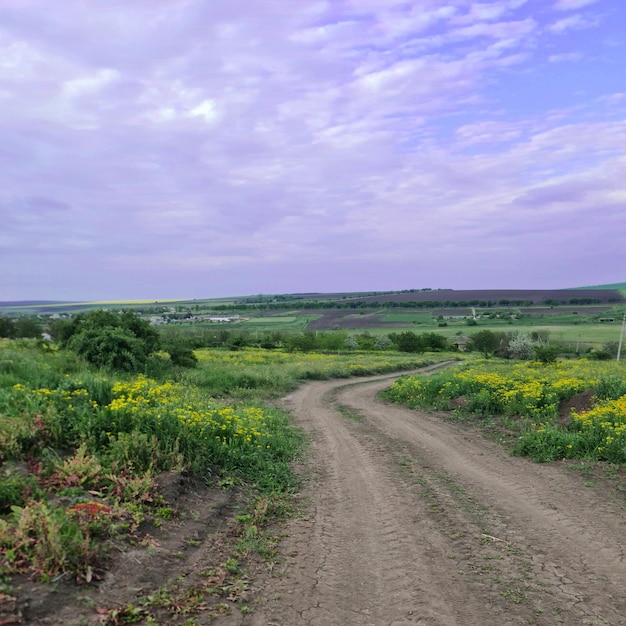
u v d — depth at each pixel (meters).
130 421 7.60
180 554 4.83
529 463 9.53
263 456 9.27
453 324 157.88
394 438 12.41
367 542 5.69
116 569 4.19
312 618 3.99
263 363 39.28
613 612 4.12
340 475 8.87
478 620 3.99
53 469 5.65
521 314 182.88
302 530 6.06
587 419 10.98
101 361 20.22
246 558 5.09
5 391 7.96
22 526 4.09
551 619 4.00
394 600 4.32
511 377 20.66
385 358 57.41
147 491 5.79
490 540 5.71
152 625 3.59
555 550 5.41
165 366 23.88
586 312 183.50
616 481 7.93
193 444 7.95
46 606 3.46
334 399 22.56
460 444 11.55
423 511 6.79
